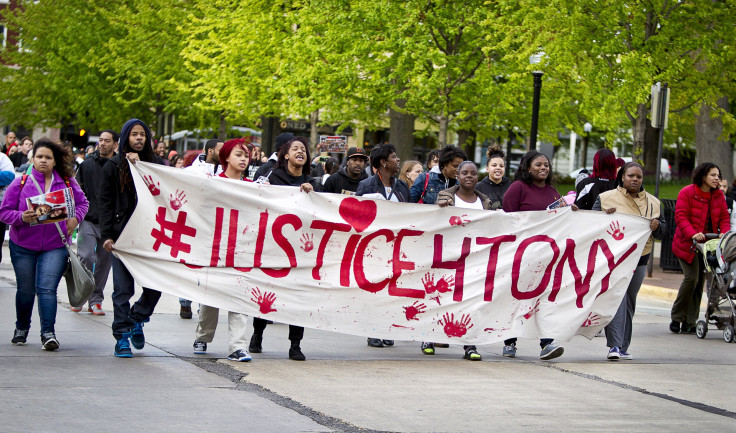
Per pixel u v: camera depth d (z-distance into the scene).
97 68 39.78
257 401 7.12
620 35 21.41
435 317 9.58
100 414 6.49
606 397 8.07
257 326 9.43
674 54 21.70
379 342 10.50
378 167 10.34
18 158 20.45
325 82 26.91
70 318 11.07
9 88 43.19
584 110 22.20
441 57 24.92
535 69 22.98
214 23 32.50
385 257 9.45
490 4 25.59
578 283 9.93
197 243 8.88
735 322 12.01
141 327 8.91
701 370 9.76
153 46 36.53
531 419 7.07
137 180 8.64
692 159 59.03
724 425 7.29
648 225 10.05
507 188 11.23
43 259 8.89
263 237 9.04
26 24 43.19
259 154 18.67
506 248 9.75
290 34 30.88
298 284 9.16
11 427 6.05
